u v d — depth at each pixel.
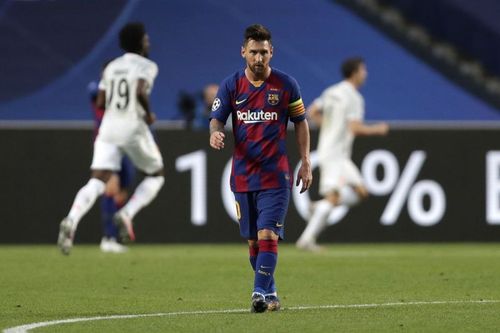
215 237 56.28
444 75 85.69
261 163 26.28
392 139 57.06
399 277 37.81
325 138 52.62
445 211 57.28
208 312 27.11
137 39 44.50
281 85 26.39
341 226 57.16
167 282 35.94
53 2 84.25
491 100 85.38
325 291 33.03
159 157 44.94
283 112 26.45
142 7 85.44
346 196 53.66
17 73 81.75
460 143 57.22
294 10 86.44
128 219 44.16
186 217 56.16
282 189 26.36
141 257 47.12
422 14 87.62
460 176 57.28
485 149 57.38
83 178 55.97
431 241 57.25
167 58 83.88
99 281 36.16
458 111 84.94
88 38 83.56
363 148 56.91
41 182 55.84
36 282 35.69
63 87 81.75
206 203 56.22
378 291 33.00
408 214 57.22
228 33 85.31
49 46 82.94
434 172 57.19
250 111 26.33
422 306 28.58
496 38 86.94
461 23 87.44
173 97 82.50
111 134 43.84
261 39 25.89
